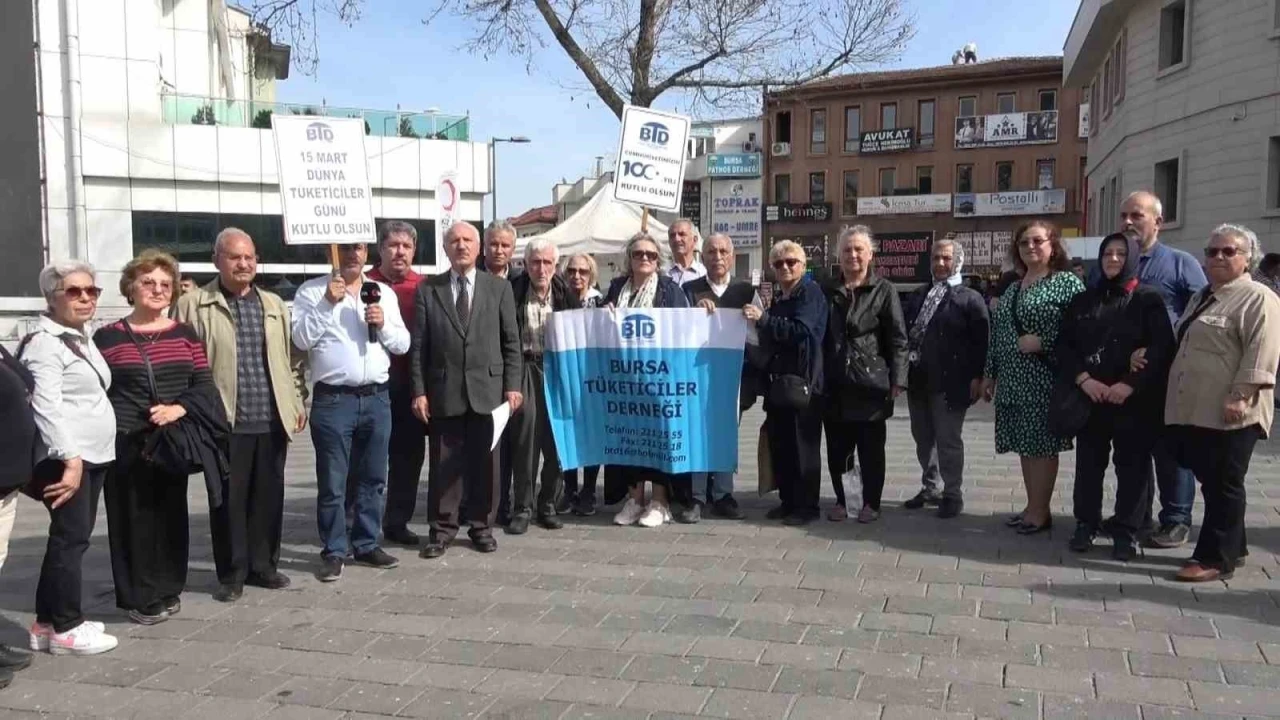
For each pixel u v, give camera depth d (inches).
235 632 195.3
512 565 238.2
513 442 269.4
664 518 278.8
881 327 266.1
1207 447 212.8
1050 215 1909.4
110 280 1008.2
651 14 609.0
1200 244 764.0
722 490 285.0
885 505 296.7
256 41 742.5
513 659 178.2
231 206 1071.0
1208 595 205.9
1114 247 228.5
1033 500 258.8
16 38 948.0
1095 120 1087.0
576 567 235.5
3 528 169.6
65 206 990.4
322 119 237.3
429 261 1167.6
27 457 167.3
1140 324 225.1
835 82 2085.4
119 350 194.5
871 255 267.7
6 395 164.6
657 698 160.2
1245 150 717.9
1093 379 228.8
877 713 152.7
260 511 220.2
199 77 1185.4
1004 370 259.1
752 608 202.8
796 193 2165.4
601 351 275.4
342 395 228.2
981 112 1988.2
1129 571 223.9
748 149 2301.9
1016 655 174.7
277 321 221.5
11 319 565.6
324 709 159.2
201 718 156.9
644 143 303.7
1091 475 237.5
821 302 263.3
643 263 275.1
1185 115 778.2
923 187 2049.7
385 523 261.9
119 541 199.2
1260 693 157.5
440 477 248.2
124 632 196.1
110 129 1002.1
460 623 197.9
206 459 197.2
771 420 275.1
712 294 285.9
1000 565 230.2
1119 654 174.4
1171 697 156.6
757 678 167.0
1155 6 817.5
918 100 2037.4
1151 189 829.8
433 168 1162.0
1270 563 227.1
